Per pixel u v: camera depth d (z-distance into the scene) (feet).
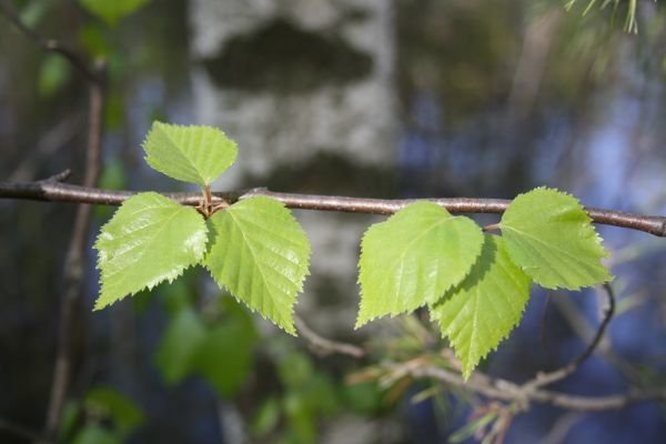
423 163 6.66
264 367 2.59
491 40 6.54
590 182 5.71
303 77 2.56
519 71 6.18
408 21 6.50
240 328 2.07
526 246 1.01
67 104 5.42
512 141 6.54
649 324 4.92
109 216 1.96
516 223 1.03
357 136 2.62
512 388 1.47
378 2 2.59
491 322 0.99
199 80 2.67
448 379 1.49
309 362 2.46
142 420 2.06
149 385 5.18
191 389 5.33
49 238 5.56
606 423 5.20
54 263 5.51
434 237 1.00
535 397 1.52
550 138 6.32
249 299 1.00
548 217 1.03
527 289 1.00
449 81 6.65
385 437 2.70
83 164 5.24
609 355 1.74
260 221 1.03
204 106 2.66
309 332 1.57
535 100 6.24
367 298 1.00
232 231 1.03
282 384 2.59
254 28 2.49
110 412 2.04
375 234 1.02
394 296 0.99
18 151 5.71
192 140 1.11
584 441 5.10
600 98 5.60
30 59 5.55
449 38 6.57
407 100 6.64
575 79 5.77
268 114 2.57
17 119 5.78
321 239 2.67
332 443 2.65
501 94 6.59
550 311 5.19
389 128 2.71
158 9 5.86
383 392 2.48
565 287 0.99
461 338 0.99
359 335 2.66
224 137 1.12
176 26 5.92
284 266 1.01
